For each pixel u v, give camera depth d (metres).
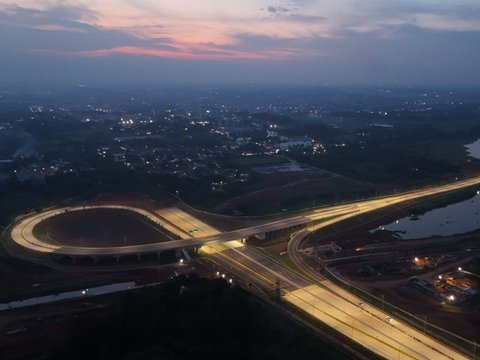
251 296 188.00
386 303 184.00
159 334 149.75
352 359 145.88
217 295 169.88
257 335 156.88
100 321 149.88
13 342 154.12
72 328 153.25
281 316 171.25
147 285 198.88
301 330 162.00
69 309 176.62
